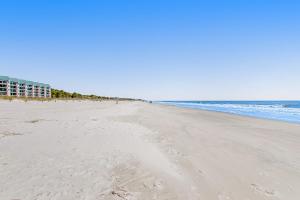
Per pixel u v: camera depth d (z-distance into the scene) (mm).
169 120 22891
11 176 5781
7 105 36344
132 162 7441
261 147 10836
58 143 9406
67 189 5238
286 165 8031
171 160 8211
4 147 8406
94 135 11648
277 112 41250
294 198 5516
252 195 5613
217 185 6133
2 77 104625
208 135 14008
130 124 17469
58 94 126750
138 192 5387
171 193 5473
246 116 30688
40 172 6148
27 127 13133
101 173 6348
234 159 8633
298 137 13852
